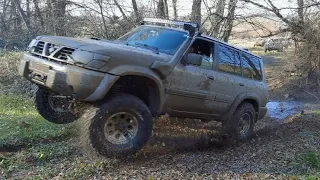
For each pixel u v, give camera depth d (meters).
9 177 4.83
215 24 15.59
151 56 5.73
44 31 16.58
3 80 13.27
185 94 6.28
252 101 8.03
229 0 15.21
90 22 14.88
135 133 5.51
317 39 15.92
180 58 6.17
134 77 5.63
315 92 16.06
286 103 14.60
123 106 5.35
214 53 6.97
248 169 5.70
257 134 8.56
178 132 7.82
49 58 5.41
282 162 6.07
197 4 15.53
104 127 5.26
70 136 6.72
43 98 6.54
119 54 5.31
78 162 5.44
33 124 7.46
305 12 15.74
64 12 15.60
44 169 5.14
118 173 5.11
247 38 16.50
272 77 17.81
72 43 5.36
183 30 6.69
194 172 5.39
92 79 5.07
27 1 18.84
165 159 5.98
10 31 19.34
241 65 7.75
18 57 15.05
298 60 16.73
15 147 6.07
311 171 5.66
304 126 9.12
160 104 5.90
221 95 7.01
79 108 5.95
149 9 15.39
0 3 19.67
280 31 16.06
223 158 6.31
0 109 9.84
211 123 8.66
